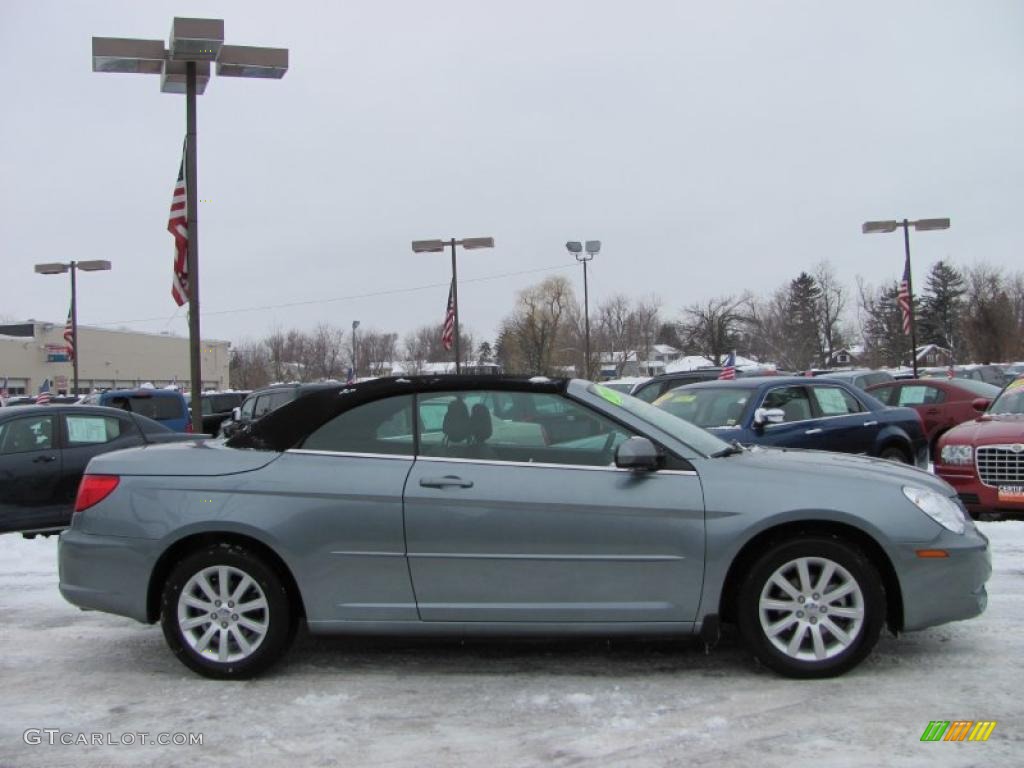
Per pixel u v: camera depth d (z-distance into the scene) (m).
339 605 4.50
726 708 4.08
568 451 4.59
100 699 4.38
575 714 4.06
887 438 9.94
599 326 63.38
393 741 3.81
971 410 14.36
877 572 4.38
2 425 8.74
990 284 63.38
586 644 5.12
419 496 4.46
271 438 4.75
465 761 3.60
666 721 3.95
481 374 4.79
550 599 4.42
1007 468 7.89
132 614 4.65
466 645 5.15
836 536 4.43
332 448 4.67
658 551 4.38
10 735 3.94
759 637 4.39
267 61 12.81
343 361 65.62
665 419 4.98
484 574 4.44
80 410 9.28
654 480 4.46
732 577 4.51
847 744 3.66
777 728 3.84
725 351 57.03
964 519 4.56
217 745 3.80
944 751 3.58
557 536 4.40
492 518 4.42
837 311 59.28
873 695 4.19
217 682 4.59
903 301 29.23
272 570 4.57
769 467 4.57
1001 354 48.84
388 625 4.48
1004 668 4.54
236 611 4.58
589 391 4.76
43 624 5.79
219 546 4.57
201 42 12.19
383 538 4.46
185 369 74.00
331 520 4.48
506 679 4.56
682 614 4.39
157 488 4.66
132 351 68.19
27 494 8.72
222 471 4.65
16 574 7.26
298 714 4.13
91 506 4.75
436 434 4.65
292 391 16.12
